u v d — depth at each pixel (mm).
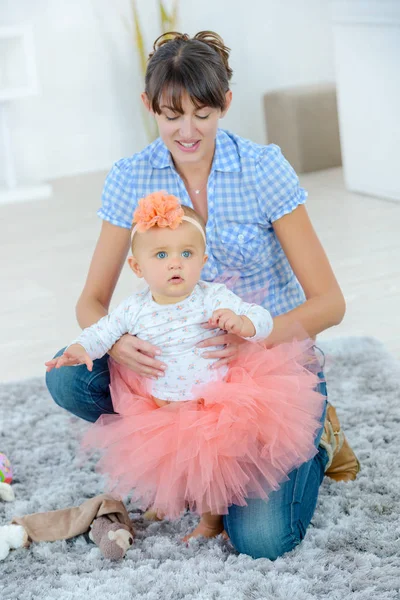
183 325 1646
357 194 4770
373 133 4520
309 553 1671
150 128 5902
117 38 5785
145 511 1896
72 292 3594
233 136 1816
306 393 1672
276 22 6047
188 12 5855
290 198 1771
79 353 1630
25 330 3215
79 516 1813
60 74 5734
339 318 1792
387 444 2088
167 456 1619
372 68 4379
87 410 1890
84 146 5914
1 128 5457
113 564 1710
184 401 1669
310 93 5363
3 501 1999
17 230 4676
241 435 1591
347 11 4402
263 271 1845
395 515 1780
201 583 1604
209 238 1802
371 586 1554
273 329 1725
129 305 1682
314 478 1775
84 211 4961
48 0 5594
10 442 2289
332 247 3840
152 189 1832
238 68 6023
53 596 1612
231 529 1682
